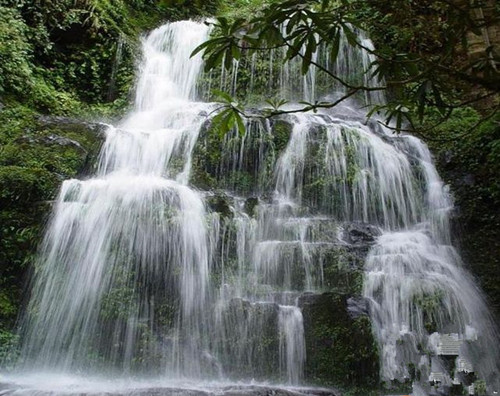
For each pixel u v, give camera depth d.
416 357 5.81
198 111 9.90
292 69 11.75
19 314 6.13
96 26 11.75
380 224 8.11
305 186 8.15
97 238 6.36
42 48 11.02
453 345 6.09
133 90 11.49
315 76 11.61
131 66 11.93
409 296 6.15
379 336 5.78
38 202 6.77
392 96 11.41
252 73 11.86
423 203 8.58
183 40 12.63
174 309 6.03
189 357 5.75
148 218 6.41
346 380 5.46
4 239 6.43
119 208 6.54
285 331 5.70
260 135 8.57
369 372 5.48
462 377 5.91
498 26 8.94
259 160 8.43
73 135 8.20
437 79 2.96
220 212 6.96
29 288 6.27
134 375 5.61
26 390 4.53
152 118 10.41
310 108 3.00
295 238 7.05
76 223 6.50
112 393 4.41
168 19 14.55
